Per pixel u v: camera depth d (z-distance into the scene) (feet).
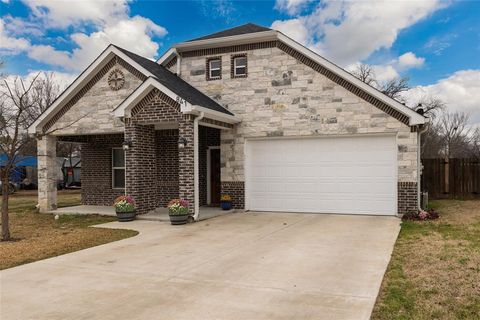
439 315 14.64
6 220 31.14
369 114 41.22
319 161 44.01
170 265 22.44
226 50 47.70
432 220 37.37
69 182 107.04
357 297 16.66
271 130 45.42
